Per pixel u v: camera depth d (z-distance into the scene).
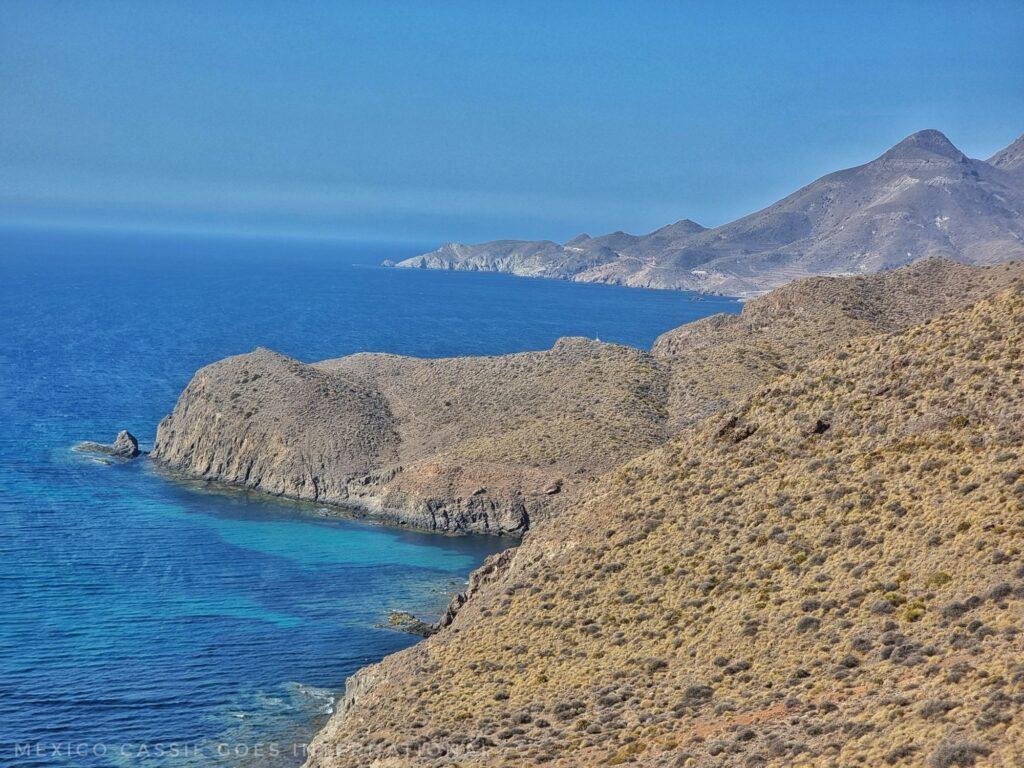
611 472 79.44
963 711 35.41
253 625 89.88
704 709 46.31
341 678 79.50
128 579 100.19
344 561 111.81
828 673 45.19
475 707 55.66
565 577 65.94
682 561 61.19
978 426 57.97
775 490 63.03
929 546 50.84
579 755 45.12
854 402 66.56
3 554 104.75
